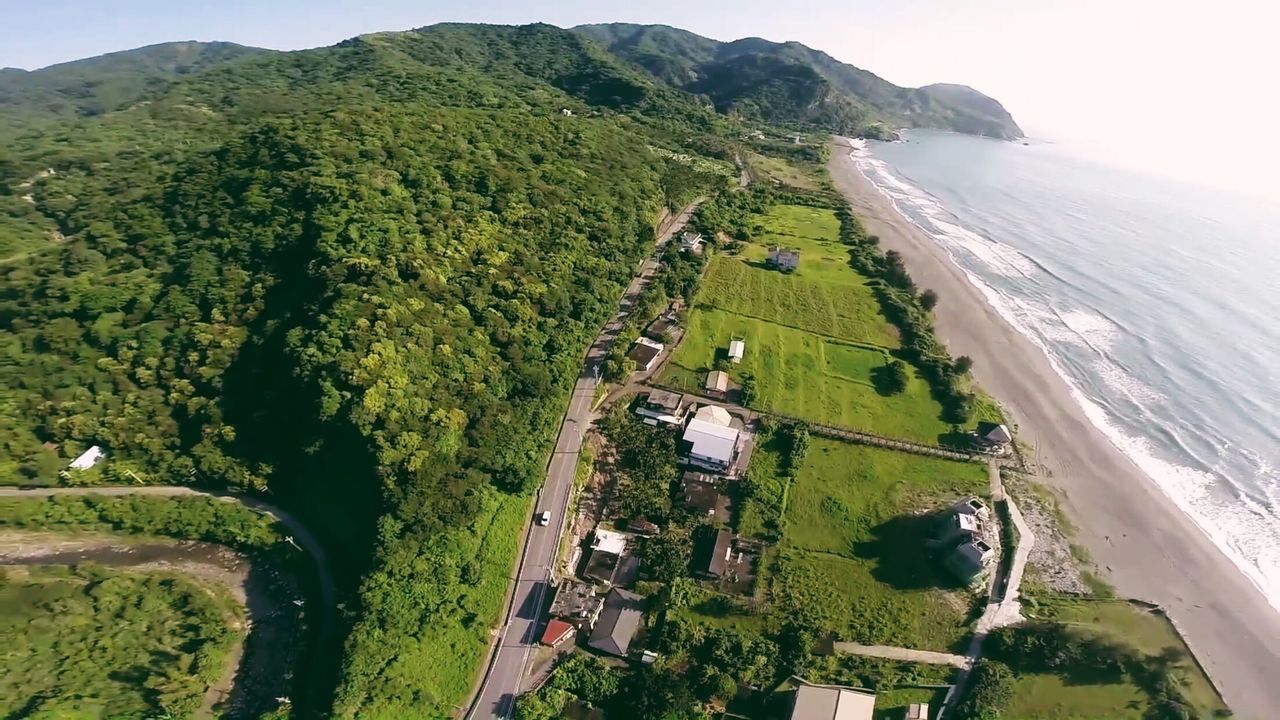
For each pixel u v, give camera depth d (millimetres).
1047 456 106500
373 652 70000
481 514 85562
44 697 68062
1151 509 97000
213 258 115000
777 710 68375
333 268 106000
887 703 69312
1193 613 81250
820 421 109125
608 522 89812
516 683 69875
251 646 77125
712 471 97938
